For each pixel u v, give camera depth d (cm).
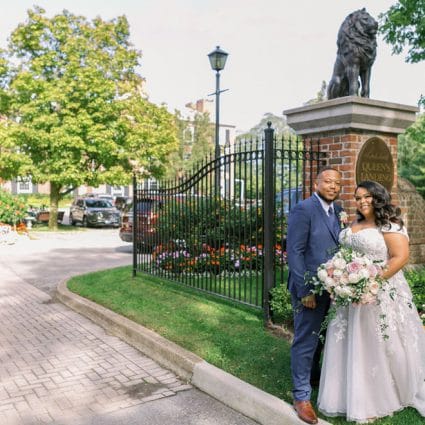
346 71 618
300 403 340
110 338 574
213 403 398
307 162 636
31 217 2400
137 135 2197
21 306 745
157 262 834
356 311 331
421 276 580
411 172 2059
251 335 512
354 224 355
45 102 2045
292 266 347
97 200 2661
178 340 507
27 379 449
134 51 2302
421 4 1341
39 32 2106
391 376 337
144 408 388
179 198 810
